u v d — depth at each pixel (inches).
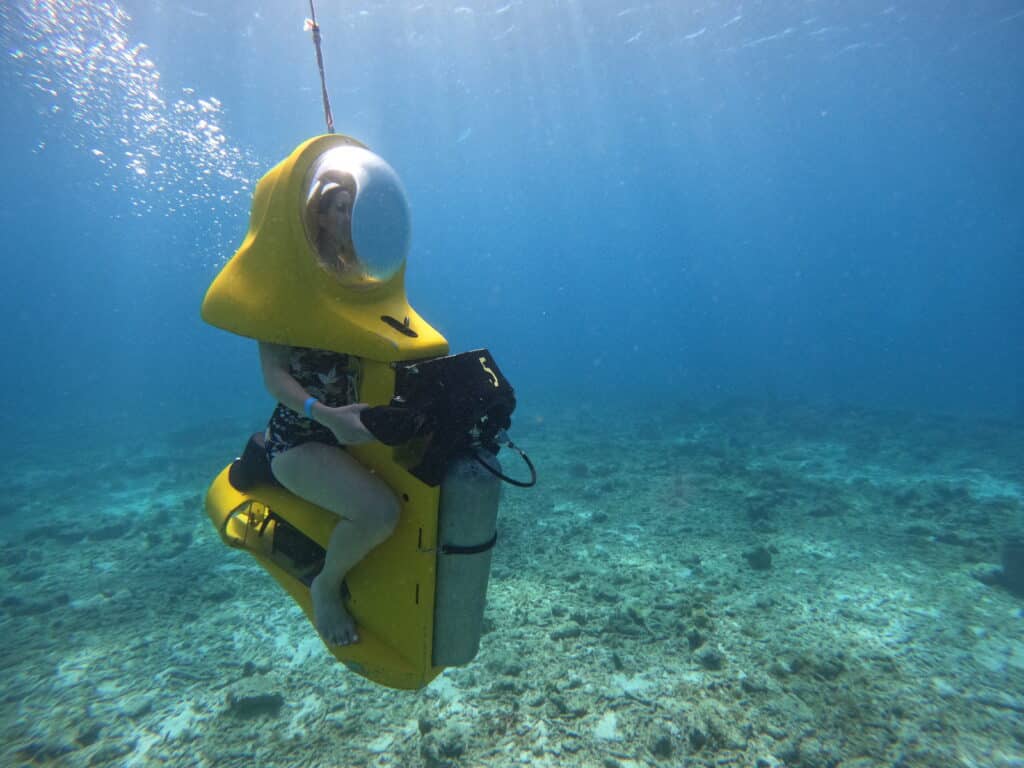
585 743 143.9
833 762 138.3
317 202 60.4
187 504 390.6
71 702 171.2
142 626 217.5
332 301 61.5
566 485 403.9
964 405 948.0
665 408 904.9
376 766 139.6
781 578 241.8
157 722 159.8
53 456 677.3
